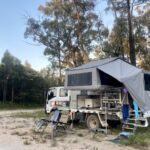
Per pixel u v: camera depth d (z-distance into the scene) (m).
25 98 45.50
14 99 44.69
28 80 45.88
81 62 32.72
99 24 32.62
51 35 33.97
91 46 32.66
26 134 12.37
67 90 15.72
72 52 33.56
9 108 37.53
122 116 12.88
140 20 30.42
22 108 38.19
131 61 28.20
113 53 31.30
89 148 9.50
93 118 13.88
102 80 13.65
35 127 14.20
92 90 14.26
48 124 14.13
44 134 12.29
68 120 15.30
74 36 33.56
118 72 13.49
